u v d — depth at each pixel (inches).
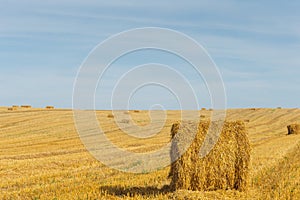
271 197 484.4
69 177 687.1
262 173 631.2
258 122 2262.6
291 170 679.7
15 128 1815.9
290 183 559.8
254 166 705.0
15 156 1053.2
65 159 924.6
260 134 1700.3
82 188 545.6
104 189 533.0
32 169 799.1
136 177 637.9
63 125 1887.3
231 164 504.7
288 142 1220.5
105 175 698.2
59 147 1253.7
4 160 935.0
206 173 500.7
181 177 499.8
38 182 647.1
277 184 546.9
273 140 1342.3
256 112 2659.9
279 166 723.4
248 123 2222.0
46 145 1316.4
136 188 540.4
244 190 509.0
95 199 480.7
